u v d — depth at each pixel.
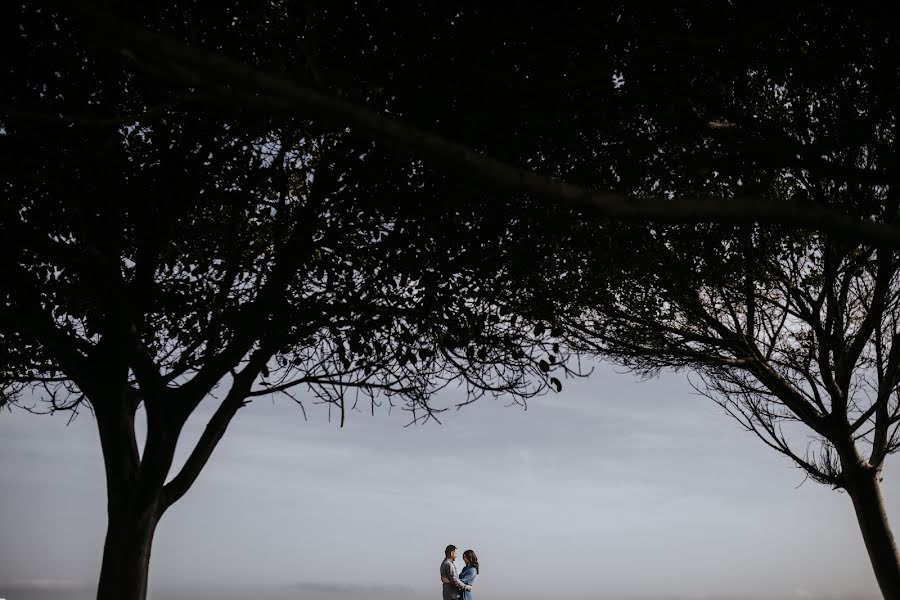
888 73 5.10
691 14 4.93
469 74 5.10
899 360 10.33
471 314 7.96
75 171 6.54
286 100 2.17
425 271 7.44
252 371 7.89
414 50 5.27
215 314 8.15
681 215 2.34
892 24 3.38
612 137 5.95
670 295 10.14
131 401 8.03
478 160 2.26
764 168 4.66
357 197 7.09
